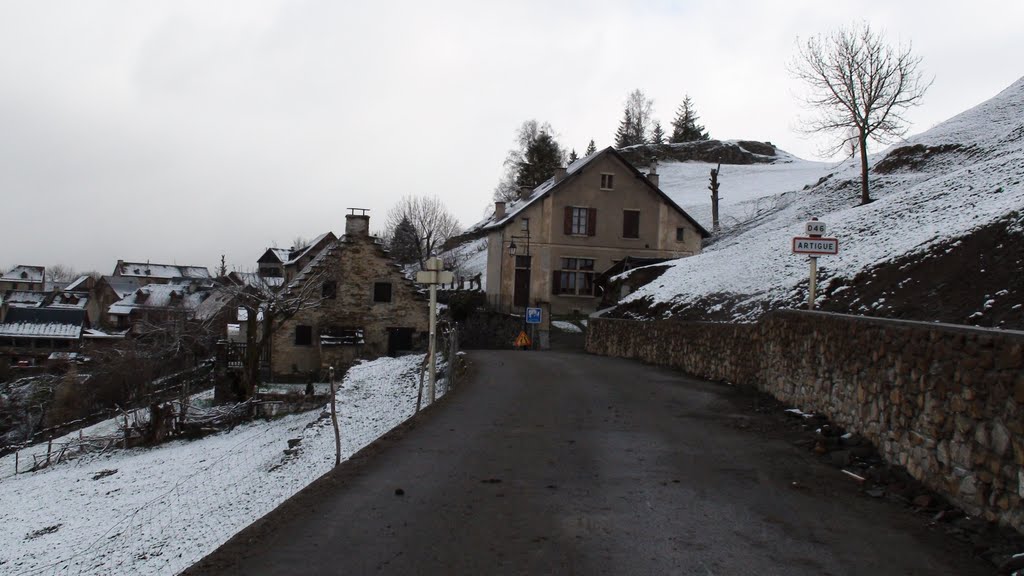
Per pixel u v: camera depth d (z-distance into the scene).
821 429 10.13
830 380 10.67
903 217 19.84
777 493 7.55
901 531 6.28
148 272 130.12
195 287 85.69
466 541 6.08
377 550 5.86
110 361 45.34
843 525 6.46
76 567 13.00
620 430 11.18
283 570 5.42
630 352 27.39
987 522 6.03
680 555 5.73
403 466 8.82
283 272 74.12
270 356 37.06
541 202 48.22
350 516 6.78
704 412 12.84
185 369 47.03
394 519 6.69
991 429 6.04
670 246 48.94
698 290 25.69
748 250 28.25
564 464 8.93
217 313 48.34
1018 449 5.60
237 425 27.61
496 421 12.04
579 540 6.11
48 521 18.72
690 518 6.71
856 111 32.28
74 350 70.06
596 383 17.36
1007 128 46.22
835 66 32.47
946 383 6.86
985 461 6.11
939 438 6.98
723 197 80.31
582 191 48.47
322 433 19.38
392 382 25.50
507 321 44.56
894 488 7.51
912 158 50.00
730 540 6.09
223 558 5.70
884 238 18.25
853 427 9.59
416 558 5.67
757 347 15.09
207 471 20.28
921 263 14.04
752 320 18.77
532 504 7.19
